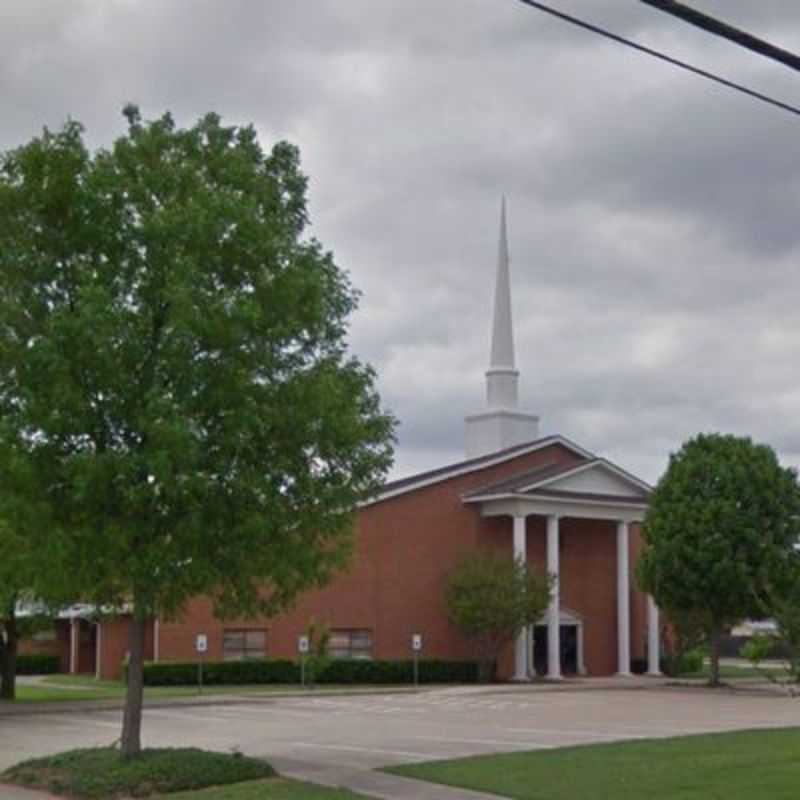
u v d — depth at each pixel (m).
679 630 52.66
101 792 17.52
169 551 17.77
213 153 19.52
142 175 18.84
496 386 61.25
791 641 19.91
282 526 18.48
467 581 52.25
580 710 35.62
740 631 76.94
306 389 18.42
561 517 57.03
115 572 18.03
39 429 17.64
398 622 53.16
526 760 20.14
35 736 27.88
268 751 23.34
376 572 52.91
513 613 51.53
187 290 17.61
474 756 21.28
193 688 46.16
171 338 17.58
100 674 53.09
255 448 18.14
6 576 21.27
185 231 18.09
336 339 19.78
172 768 18.17
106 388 17.69
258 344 18.23
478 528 55.94
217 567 18.27
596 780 17.52
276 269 18.81
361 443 19.50
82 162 18.62
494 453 57.78
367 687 47.97
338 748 23.86
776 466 48.62
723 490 48.34
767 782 16.77
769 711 35.25
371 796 16.78
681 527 48.62
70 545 17.48
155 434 17.19
